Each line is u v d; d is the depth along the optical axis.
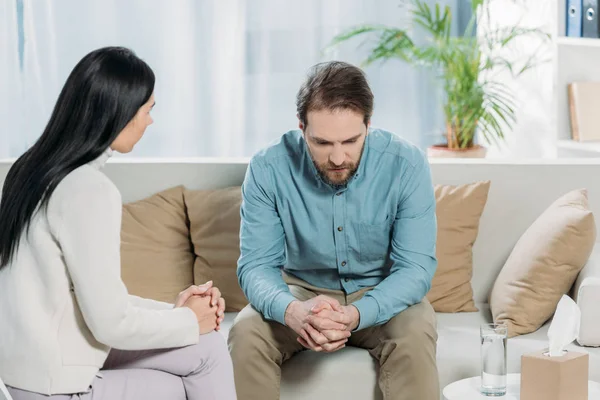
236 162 3.37
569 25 4.63
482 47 5.25
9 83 5.04
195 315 2.22
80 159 2.02
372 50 5.40
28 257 2.01
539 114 4.90
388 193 2.69
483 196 3.18
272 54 5.46
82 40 5.21
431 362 2.50
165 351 2.23
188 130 5.44
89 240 1.96
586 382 2.30
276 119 5.51
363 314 2.53
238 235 3.20
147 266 3.20
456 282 3.12
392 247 2.73
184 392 2.26
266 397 2.57
